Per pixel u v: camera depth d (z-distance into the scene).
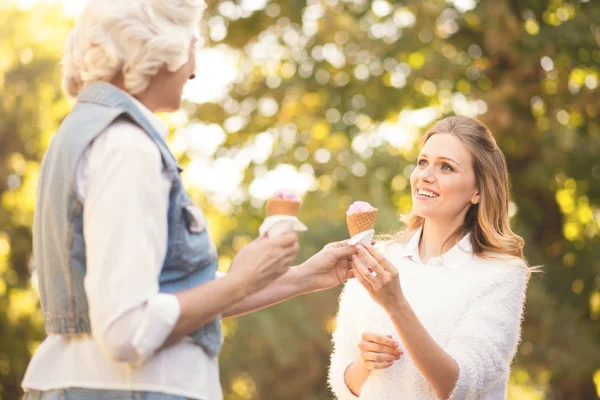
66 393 2.01
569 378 10.71
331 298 11.99
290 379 12.41
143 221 1.91
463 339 2.76
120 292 1.86
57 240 2.00
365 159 11.90
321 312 11.95
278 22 12.53
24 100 13.22
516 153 11.63
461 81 11.66
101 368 2.00
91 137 1.98
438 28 11.41
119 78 2.12
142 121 2.04
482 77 11.70
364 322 2.99
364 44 11.52
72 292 1.99
